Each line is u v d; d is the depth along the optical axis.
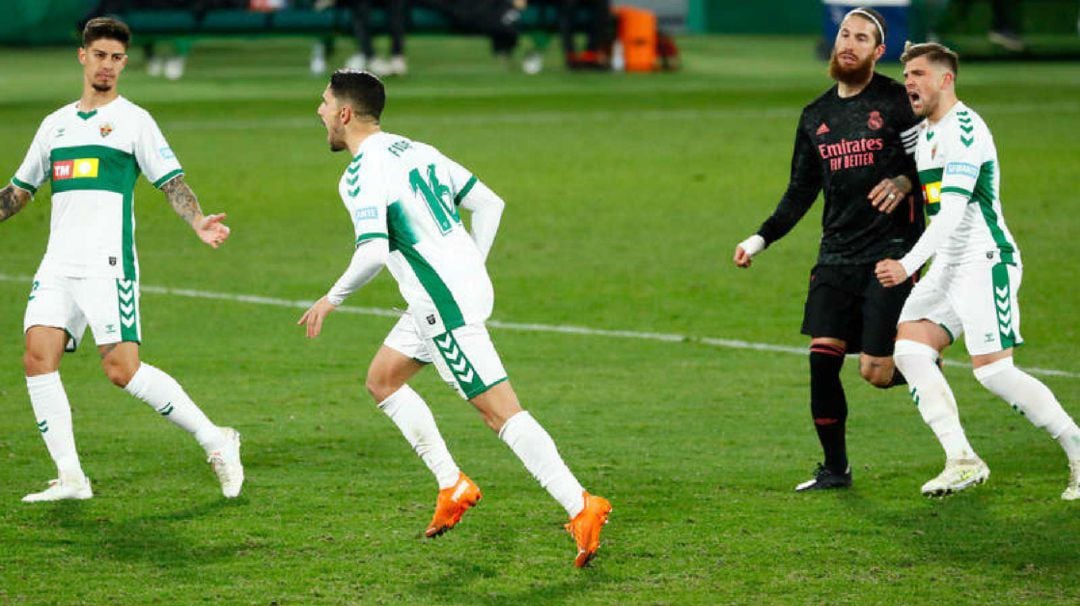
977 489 24.52
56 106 89.94
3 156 69.38
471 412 30.20
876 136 24.03
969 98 95.06
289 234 52.78
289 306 41.12
